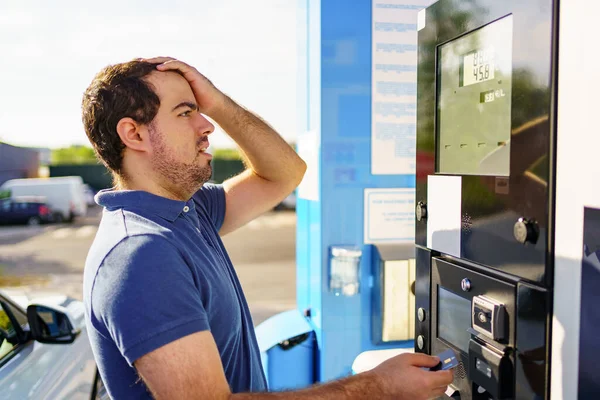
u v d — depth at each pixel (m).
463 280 1.25
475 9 1.19
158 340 1.10
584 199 0.92
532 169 1.02
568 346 0.96
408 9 2.43
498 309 1.11
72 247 14.96
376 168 2.47
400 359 1.25
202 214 1.65
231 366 1.41
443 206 1.33
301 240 2.83
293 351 2.57
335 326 2.51
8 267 12.05
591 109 0.90
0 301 2.54
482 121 1.18
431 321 1.41
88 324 1.27
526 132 1.03
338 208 2.46
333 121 2.42
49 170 26.84
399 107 2.46
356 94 2.43
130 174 1.41
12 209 19.67
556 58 0.97
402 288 2.42
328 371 2.51
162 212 1.33
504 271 1.10
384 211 2.50
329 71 2.40
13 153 25.28
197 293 1.22
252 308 7.46
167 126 1.38
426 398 1.21
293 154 1.91
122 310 1.12
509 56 1.09
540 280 1.01
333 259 2.46
